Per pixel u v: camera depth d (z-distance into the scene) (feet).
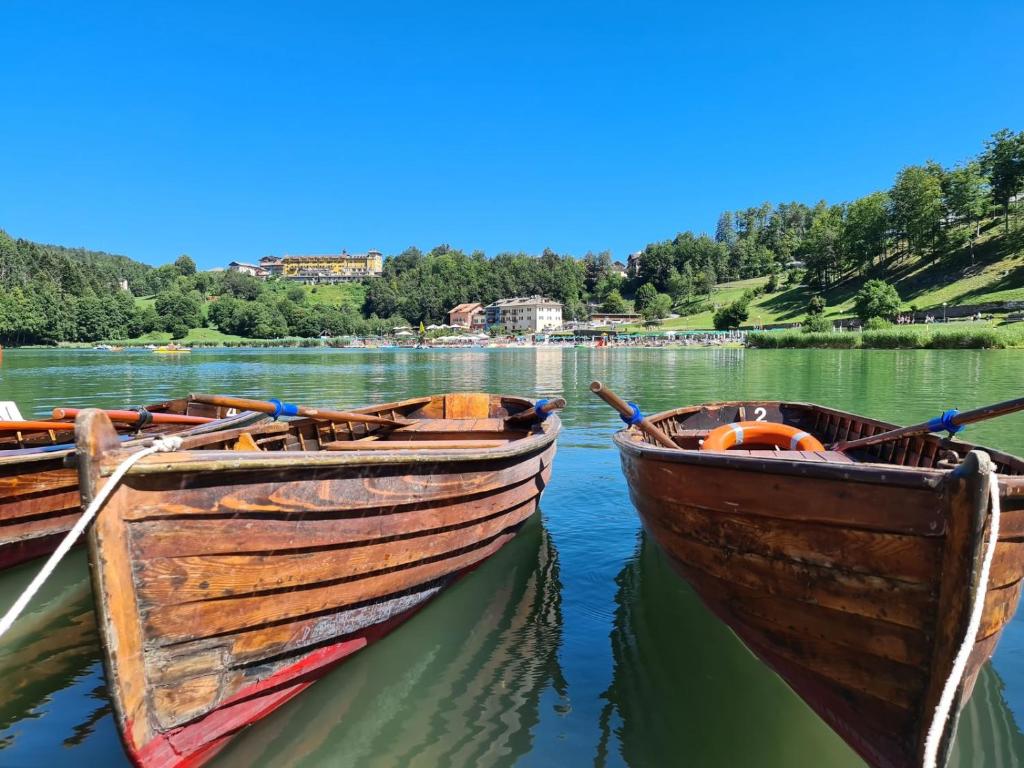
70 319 406.41
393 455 14.58
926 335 181.27
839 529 11.48
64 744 12.82
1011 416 51.42
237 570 12.17
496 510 20.40
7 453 19.33
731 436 22.21
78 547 23.25
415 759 12.55
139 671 11.07
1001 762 11.98
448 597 19.65
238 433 17.67
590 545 24.23
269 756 12.62
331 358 234.79
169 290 530.68
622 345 347.97
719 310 408.05
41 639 17.21
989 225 328.49
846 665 11.98
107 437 10.68
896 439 21.18
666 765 12.38
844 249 377.91
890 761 11.52
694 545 14.84
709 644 17.17
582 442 44.62
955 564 9.96
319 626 14.12
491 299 620.90
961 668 9.86
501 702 14.48
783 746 13.04
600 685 15.19
